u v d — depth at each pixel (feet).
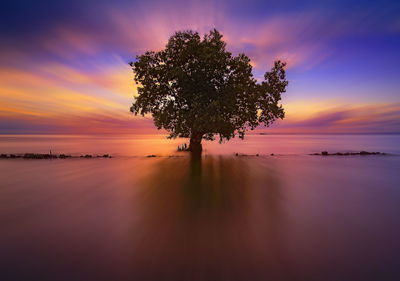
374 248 13.37
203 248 13.34
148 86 68.80
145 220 17.83
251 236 14.96
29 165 49.90
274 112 72.79
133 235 15.12
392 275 10.69
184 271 11.02
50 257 12.34
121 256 12.43
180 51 70.03
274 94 74.28
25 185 30.37
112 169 44.39
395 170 43.55
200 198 24.17
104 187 29.22
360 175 38.37
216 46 65.00
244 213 19.49
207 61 64.49
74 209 20.54
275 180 33.91
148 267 11.37
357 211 20.17
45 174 38.86
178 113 70.54
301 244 13.85
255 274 10.76
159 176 36.78
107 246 13.58
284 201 23.20
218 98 64.49
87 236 14.99
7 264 11.68
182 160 59.93
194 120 65.26
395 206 21.61
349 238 14.71
